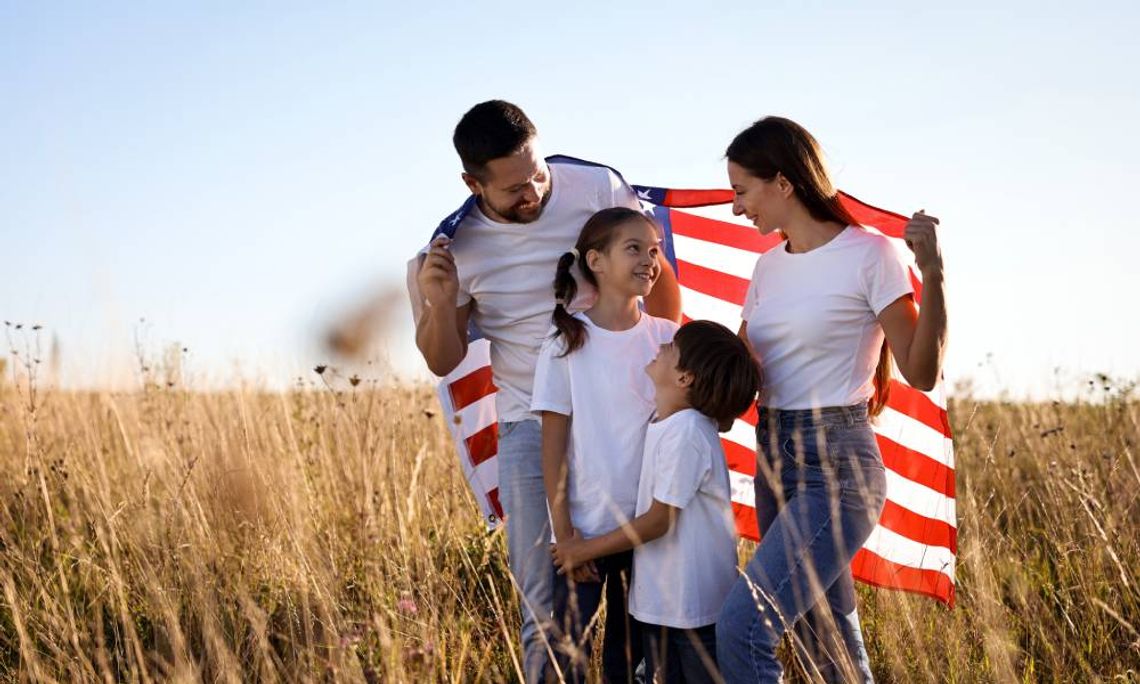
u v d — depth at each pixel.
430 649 3.09
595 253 3.29
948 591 3.47
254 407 5.58
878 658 3.48
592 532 3.20
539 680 3.23
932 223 2.95
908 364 3.02
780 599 2.89
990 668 3.16
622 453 3.21
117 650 3.27
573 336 3.22
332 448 5.23
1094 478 4.27
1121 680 3.09
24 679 3.24
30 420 5.04
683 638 3.10
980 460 5.25
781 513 3.01
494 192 3.28
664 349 3.16
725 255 3.86
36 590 3.84
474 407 3.87
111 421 5.61
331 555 3.79
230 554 4.18
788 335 3.15
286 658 3.40
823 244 3.17
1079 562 3.60
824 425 3.08
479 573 4.14
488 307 3.53
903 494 3.59
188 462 4.62
